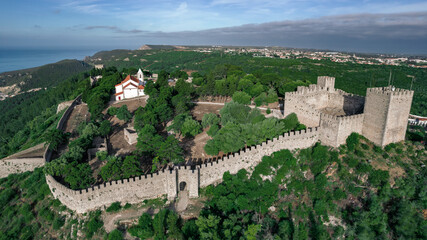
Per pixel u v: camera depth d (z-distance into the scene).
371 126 81.12
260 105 122.50
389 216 64.88
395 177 70.81
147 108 116.94
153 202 73.19
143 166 83.00
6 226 75.06
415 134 87.88
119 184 71.38
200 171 75.81
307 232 65.69
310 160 80.56
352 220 65.69
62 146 104.19
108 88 165.62
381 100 77.38
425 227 60.59
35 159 94.62
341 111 95.44
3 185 91.81
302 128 88.44
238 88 138.12
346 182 72.62
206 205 72.19
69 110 146.62
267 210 70.56
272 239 61.00
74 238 66.81
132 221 68.19
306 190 73.81
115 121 124.44
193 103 134.75
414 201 65.38
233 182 75.94
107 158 86.12
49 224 71.81
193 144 93.44
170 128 100.38
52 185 76.38
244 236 61.22
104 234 66.00
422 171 70.75
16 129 191.25
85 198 69.94
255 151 80.25
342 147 80.88
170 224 64.25
